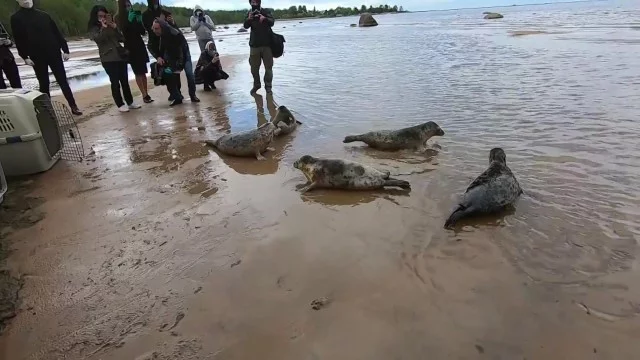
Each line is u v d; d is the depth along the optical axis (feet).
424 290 10.67
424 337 9.18
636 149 18.52
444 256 12.03
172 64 31.96
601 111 24.22
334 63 52.60
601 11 161.89
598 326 9.28
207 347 9.21
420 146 20.67
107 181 18.43
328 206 15.42
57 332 9.86
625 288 10.37
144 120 28.60
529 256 11.82
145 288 11.25
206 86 38.22
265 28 33.40
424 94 31.63
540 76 35.29
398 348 8.92
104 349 9.30
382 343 9.08
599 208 14.06
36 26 26.99
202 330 9.70
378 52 62.44
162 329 9.78
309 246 12.86
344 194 16.38
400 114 26.61
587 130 21.30
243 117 28.17
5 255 13.03
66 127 26.45
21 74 53.78
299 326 9.67
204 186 17.62
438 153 19.95
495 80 35.06
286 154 21.07
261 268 11.87
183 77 47.50
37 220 15.15
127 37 31.83
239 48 87.56
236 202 16.02
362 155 20.34
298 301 10.49
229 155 21.18
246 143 20.53
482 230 13.26
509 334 9.16
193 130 25.68
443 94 31.19
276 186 17.39
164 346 9.28
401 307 10.11
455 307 10.03
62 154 21.90
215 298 10.74
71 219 15.14
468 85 33.83
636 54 42.50
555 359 8.50
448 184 16.58
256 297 10.71
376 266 11.73
